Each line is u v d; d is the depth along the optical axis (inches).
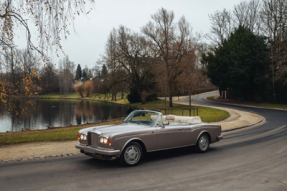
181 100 2206.0
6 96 412.8
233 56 1733.5
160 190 189.2
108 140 243.3
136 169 248.7
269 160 291.0
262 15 1627.7
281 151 345.4
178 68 1459.2
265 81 1632.6
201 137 333.7
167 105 1674.5
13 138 439.2
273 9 1523.1
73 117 1321.4
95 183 205.0
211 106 1565.0
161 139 284.8
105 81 1894.7
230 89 2105.1
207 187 196.4
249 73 1660.9
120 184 202.7
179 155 317.1
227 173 236.4
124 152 253.1
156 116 292.0
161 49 1550.2
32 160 290.0
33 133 527.5
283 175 229.8
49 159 294.7
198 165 265.9
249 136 505.4
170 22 1509.6
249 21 1987.0
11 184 202.4
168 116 356.2
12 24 345.7
